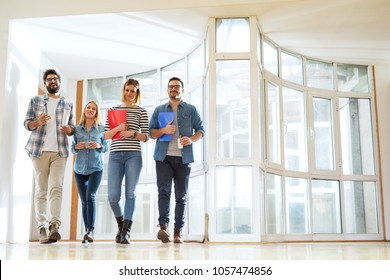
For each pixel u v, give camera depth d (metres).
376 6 4.40
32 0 4.52
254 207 4.38
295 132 5.70
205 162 4.67
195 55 5.38
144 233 5.93
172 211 5.64
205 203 4.63
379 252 2.71
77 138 4.02
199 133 3.96
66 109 4.14
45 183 4.00
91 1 4.46
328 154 6.00
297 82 5.79
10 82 4.51
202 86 4.96
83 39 5.07
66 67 6.00
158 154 3.81
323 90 6.00
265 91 5.00
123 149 3.76
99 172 3.98
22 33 4.80
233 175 4.49
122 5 4.42
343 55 5.83
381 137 6.16
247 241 4.32
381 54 5.80
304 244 4.26
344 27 4.89
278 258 2.12
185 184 3.86
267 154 4.89
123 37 5.04
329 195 5.92
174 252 2.57
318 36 5.14
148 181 6.02
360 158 6.12
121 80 6.44
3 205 4.34
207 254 2.40
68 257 2.16
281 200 5.27
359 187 6.07
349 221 5.95
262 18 4.65
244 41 4.65
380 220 6.01
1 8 4.54
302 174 5.62
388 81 6.28
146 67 6.05
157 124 4.02
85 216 3.95
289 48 5.55
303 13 4.54
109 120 3.80
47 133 4.02
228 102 4.60
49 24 4.66
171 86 4.00
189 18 4.61
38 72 5.23
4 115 4.39
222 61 4.66
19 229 4.64
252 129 4.50
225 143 4.53
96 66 5.98
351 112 6.19
